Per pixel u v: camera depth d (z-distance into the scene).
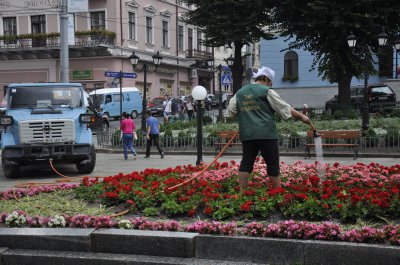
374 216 5.69
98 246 5.46
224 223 5.60
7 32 45.47
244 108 6.78
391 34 26.12
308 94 39.31
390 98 32.53
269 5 28.11
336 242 4.86
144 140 21.53
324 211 5.79
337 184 7.49
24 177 13.57
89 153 13.23
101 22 43.59
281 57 39.88
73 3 22.86
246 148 6.86
